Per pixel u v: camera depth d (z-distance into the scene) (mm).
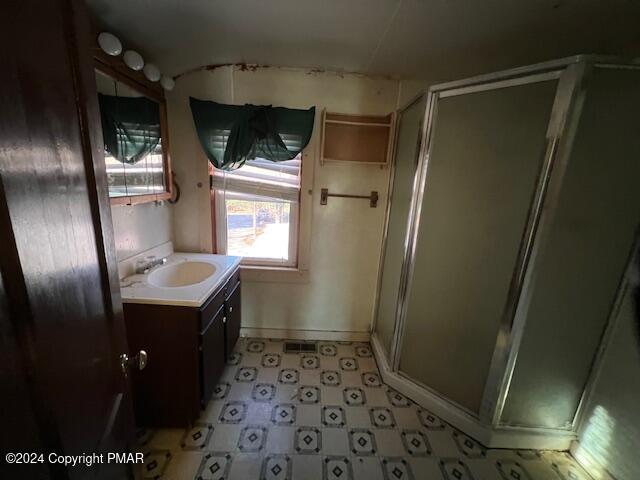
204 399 1495
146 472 1282
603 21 1225
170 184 1888
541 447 1473
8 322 353
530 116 1170
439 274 1574
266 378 1915
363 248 2207
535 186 1175
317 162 2021
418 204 1611
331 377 1952
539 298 1262
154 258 1745
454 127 1415
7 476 343
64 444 475
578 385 1391
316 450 1423
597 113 1065
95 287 604
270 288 2260
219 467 1315
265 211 2172
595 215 1161
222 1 1162
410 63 1710
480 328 1447
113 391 696
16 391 365
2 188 345
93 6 1164
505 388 1391
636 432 1196
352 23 1310
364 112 1950
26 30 397
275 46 1564
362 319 2369
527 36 1371
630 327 1218
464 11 1183
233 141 1834
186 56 1669
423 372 1749
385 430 1553
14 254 362
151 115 1690
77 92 540
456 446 1478
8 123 355
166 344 1376
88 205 576
